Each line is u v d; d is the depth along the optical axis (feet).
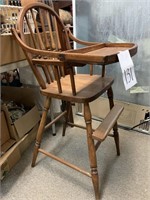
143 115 4.84
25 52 3.11
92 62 2.40
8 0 4.32
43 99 4.96
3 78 5.44
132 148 4.40
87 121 2.98
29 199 3.26
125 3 4.27
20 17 3.23
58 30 3.95
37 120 4.69
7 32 3.45
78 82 3.67
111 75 5.03
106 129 3.04
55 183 3.57
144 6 4.09
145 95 4.73
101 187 3.43
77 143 4.69
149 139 4.71
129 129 5.10
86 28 5.01
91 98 2.97
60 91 3.16
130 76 2.89
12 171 3.84
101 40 4.90
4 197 3.30
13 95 4.95
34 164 3.94
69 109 4.82
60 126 5.40
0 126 3.53
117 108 3.72
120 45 3.39
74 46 4.96
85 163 4.03
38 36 3.60
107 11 4.56
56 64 2.82
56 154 4.31
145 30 4.25
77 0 4.85
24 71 5.21
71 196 3.30
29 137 4.54
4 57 3.21
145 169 3.80
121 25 4.50
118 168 3.85
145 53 4.43
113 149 4.40
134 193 3.31
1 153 3.66
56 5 5.89
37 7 3.56
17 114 4.37
